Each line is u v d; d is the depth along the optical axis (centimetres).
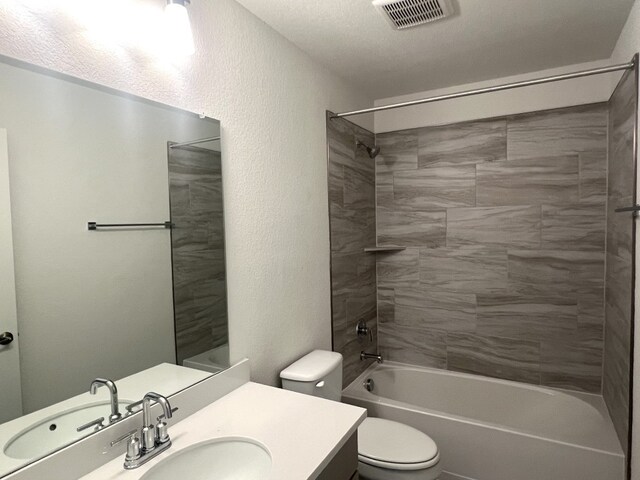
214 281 151
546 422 244
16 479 89
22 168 94
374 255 300
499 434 200
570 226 242
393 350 302
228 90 156
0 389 90
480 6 169
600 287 237
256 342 172
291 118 197
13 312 93
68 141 104
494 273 265
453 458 212
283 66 191
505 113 255
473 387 269
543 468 191
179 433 123
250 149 168
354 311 268
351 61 222
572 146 239
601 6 170
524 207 254
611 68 165
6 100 91
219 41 152
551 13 175
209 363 148
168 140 132
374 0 159
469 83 263
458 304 277
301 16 173
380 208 300
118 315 117
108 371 114
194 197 142
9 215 92
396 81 256
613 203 213
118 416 115
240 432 122
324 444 114
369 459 176
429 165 281
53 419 100
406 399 286
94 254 111
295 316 200
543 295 252
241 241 164
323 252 228
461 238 273
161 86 129
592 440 189
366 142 283
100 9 111
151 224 127
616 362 202
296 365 188
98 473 104
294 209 200
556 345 250
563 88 238
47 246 100
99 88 111
